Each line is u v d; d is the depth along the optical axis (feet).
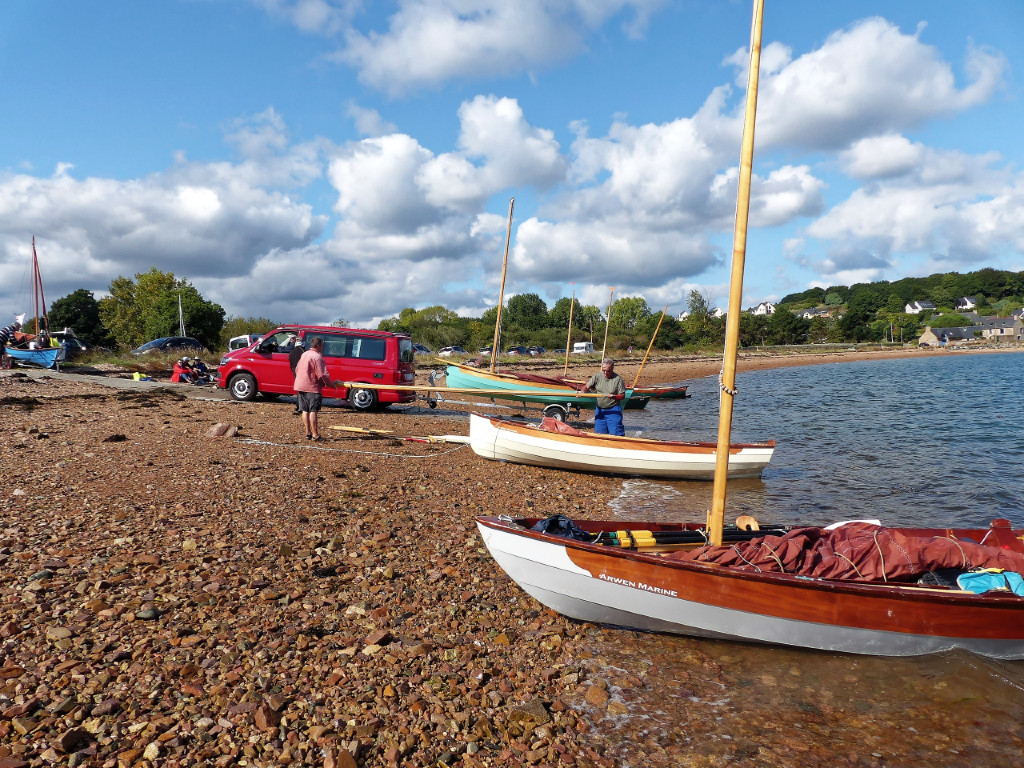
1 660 13.30
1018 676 16.43
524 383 68.39
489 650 16.14
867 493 36.83
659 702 14.48
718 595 16.74
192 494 26.81
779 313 385.50
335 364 57.77
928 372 182.50
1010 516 32.09
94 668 13.29
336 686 13.60
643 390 89.30
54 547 19.67
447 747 12.06
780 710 14.37
